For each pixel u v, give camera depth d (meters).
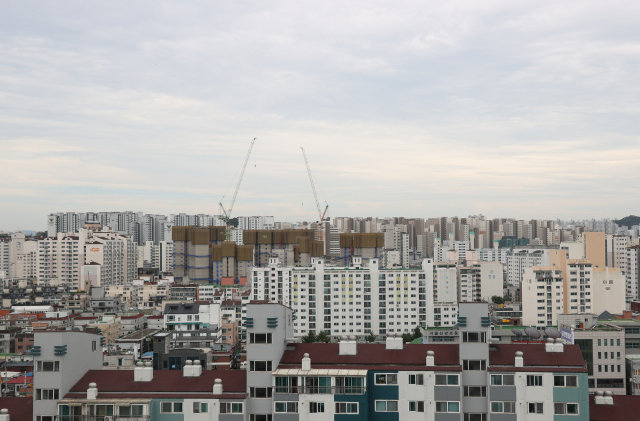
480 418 95.19
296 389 94.81
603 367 195.50
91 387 94.06
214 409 94.12
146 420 92.00
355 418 94.00
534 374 94.00
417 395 95.50
